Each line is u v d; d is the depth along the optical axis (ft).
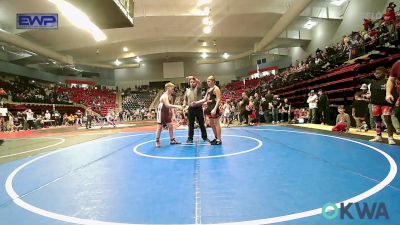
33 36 75.77
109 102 126.31
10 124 58.75
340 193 8.05
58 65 117.19
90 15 25.81
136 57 115.96
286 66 102.99
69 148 21.07
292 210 6.99
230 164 12.72
